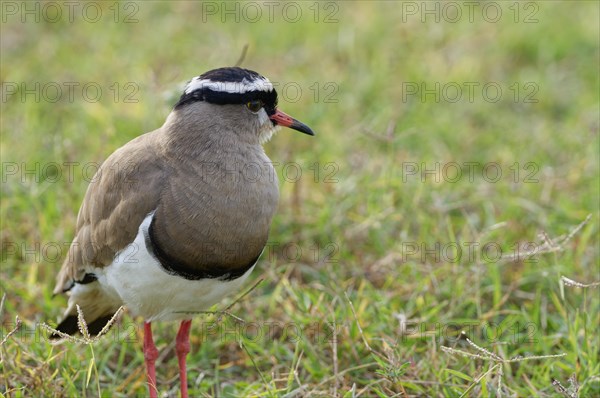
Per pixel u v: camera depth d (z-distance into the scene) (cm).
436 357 1152
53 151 1490
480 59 1892
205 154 1054
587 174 1527
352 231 1376
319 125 1595
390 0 2058
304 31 1964
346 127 1652
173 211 1023
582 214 1409
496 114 1755
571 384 1041
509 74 1891
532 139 1650
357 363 1162
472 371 1105
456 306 1236
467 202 1445
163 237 1020
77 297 1141
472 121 1744
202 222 1025
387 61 1847
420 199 1427
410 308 1238
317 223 1388
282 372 1173
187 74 1684
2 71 1788
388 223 1392
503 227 1394
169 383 1180
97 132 1543
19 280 1303
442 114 1720
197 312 1087
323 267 1330
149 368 1111
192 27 1959
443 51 1909
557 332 1202
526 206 1427
